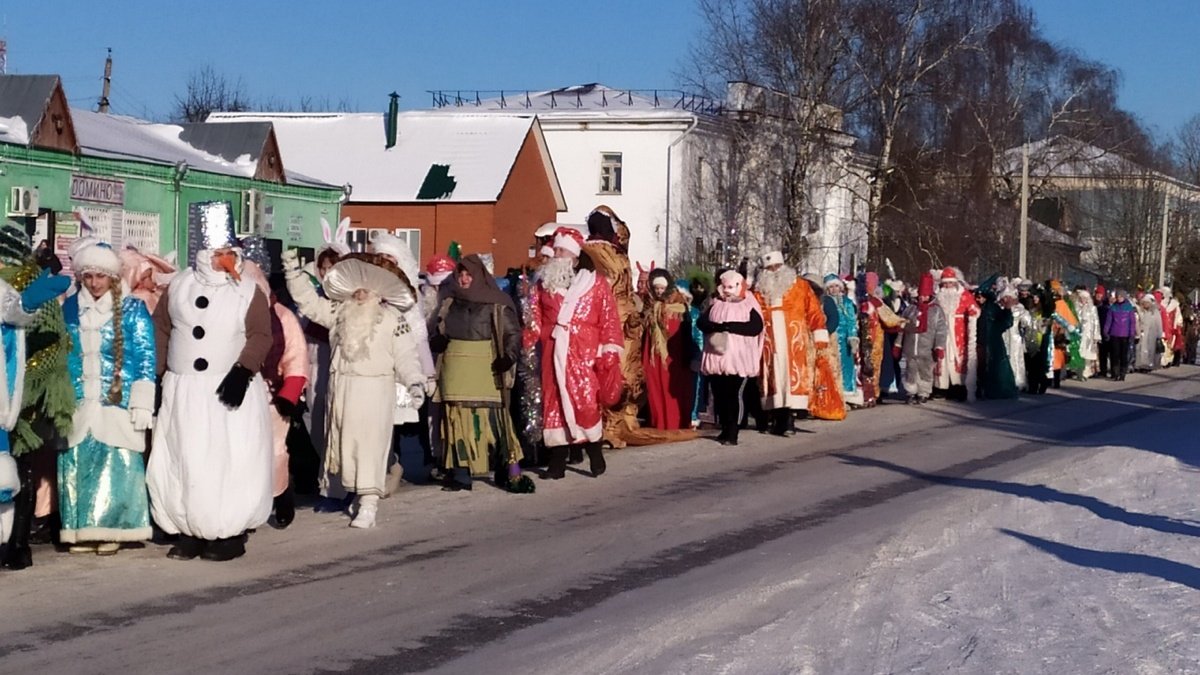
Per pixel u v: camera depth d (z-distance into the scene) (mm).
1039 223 62469
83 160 24406
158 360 8703
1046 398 25125
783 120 44250
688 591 8156
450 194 43312
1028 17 49688
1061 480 13430
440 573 8516
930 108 46719
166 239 27156
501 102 57188
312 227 33188
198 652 6586
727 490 12297
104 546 8695
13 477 7805
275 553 9023
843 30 44812
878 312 21750
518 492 11750
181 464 8484
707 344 15703
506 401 11516
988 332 24094
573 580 8406
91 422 8500
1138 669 6586
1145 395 26750
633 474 13180
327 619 7297
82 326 8461
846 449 15812
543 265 12797
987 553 9516
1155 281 64312
